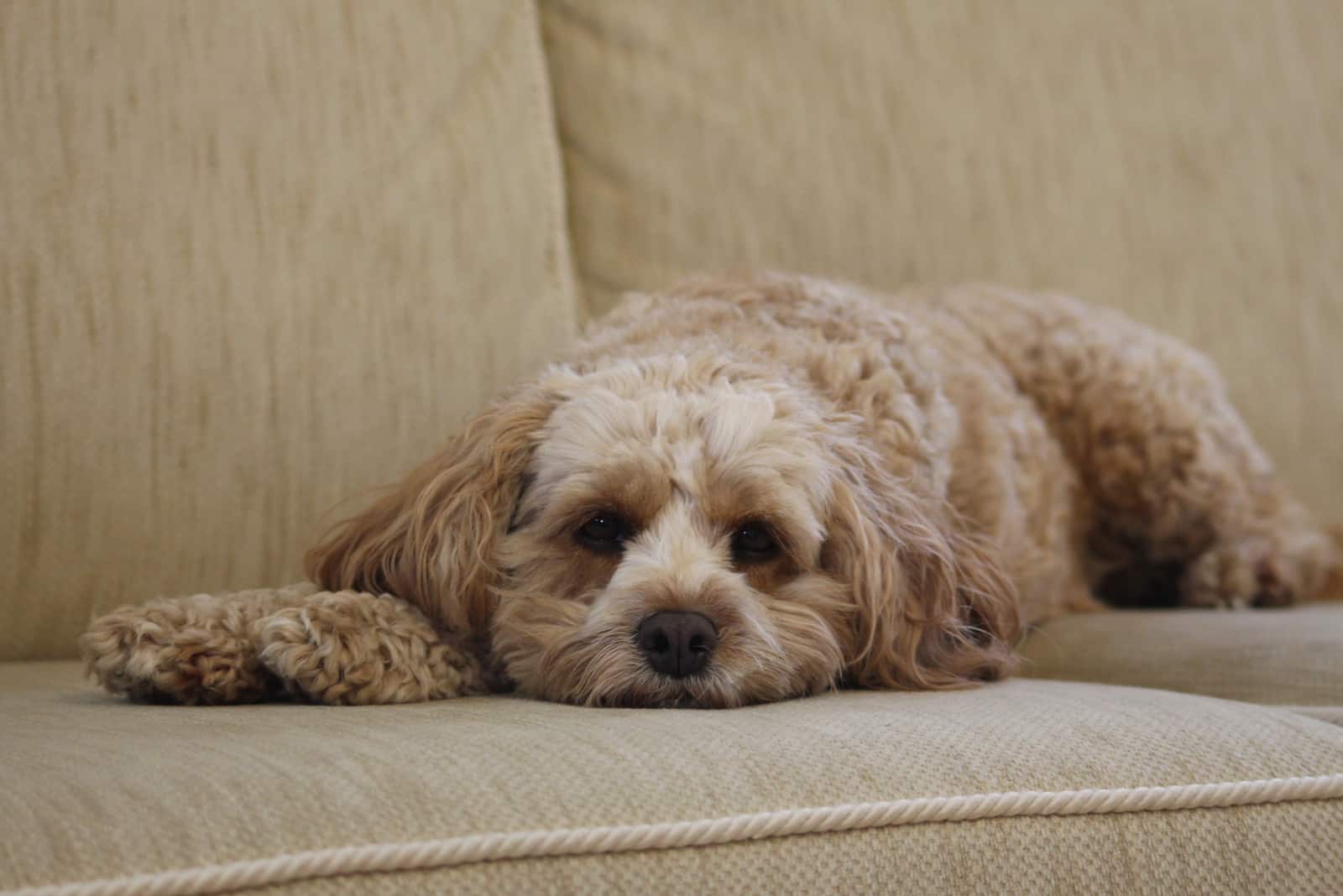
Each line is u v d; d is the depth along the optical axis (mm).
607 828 1092
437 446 2250
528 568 1840
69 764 1117
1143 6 3045
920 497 1984
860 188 2797
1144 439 2742
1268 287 3025
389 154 2307
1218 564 2705
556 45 2711
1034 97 2951
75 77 2096
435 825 1060
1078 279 2945
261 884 998
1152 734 1333
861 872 1147
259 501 2135
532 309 2385
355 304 2230
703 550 1752
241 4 2246
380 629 1635
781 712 1411
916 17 2902
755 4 2795
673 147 2705
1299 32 3064
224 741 1202
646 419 1803
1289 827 1271
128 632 1531
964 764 1238
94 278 2055
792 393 1907
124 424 2053
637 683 1628
